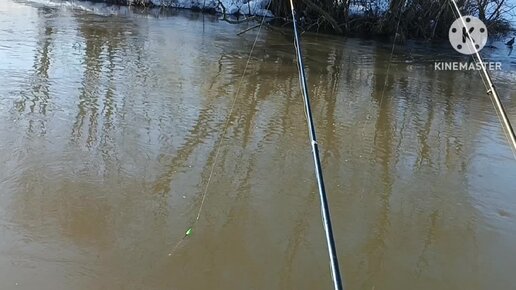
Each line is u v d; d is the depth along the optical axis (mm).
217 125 6902
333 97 8805
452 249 4609
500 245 4715
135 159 5699
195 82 8734
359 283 4086
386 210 5172
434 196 5520
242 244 4418
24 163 5363
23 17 12867
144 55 10211
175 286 3875
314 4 15695
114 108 7109
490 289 4117
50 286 3736
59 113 6734
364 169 6027
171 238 4418
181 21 15281
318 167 2992
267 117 7391
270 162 5965
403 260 4410
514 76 11727
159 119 6887
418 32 16109
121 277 3912
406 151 6641
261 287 3938
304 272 4145
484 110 8672
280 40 13805
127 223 4562
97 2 17281
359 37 15844
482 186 5797
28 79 7926
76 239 4285
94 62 9273
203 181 5391
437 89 9953
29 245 4141
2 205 4629
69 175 5227
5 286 3691
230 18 16906
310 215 4953
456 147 6883
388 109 8352
